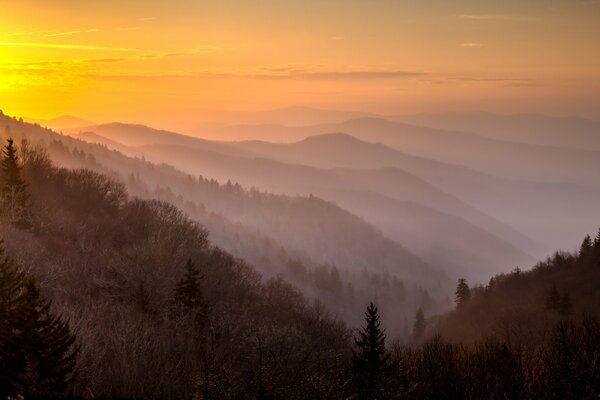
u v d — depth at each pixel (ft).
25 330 23.13
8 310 24.07
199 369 31.83
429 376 22.16
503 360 22.21
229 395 22.80
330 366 30.78
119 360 31.71
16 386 21.86
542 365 21.74
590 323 24.27
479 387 20.52
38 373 22.38
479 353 24.64
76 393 25.80
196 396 23.12
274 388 23.00
